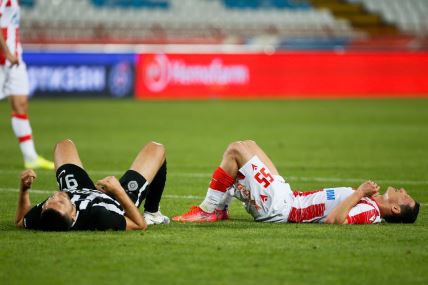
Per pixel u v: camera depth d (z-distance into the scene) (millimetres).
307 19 117188
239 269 19219
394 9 120062
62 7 108625
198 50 102125
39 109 80375
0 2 40312
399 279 18453
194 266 19438
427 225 25234
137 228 23250
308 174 40000
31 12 106688
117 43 105750
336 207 24766
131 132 61906
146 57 92875
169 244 21750
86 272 18859
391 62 98688
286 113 79250
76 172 23703
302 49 110250
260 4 117438
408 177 39125
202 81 94812
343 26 117312
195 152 49688
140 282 18047
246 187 24984
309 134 61562
